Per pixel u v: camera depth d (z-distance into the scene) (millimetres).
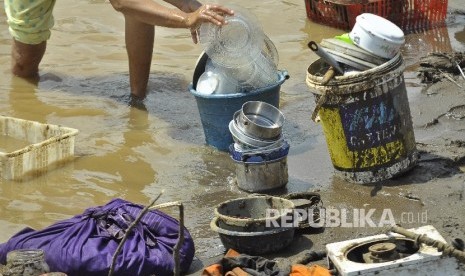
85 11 11797
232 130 7020
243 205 6281
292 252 6000
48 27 9391
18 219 6652
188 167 7562
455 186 6824
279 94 8586
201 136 8219
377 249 5363
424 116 8242
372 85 6789
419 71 9391
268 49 7887
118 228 5766
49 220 6629
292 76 9609
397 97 6934
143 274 5520
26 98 9172
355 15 10586
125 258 5520
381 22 6879
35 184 7270
